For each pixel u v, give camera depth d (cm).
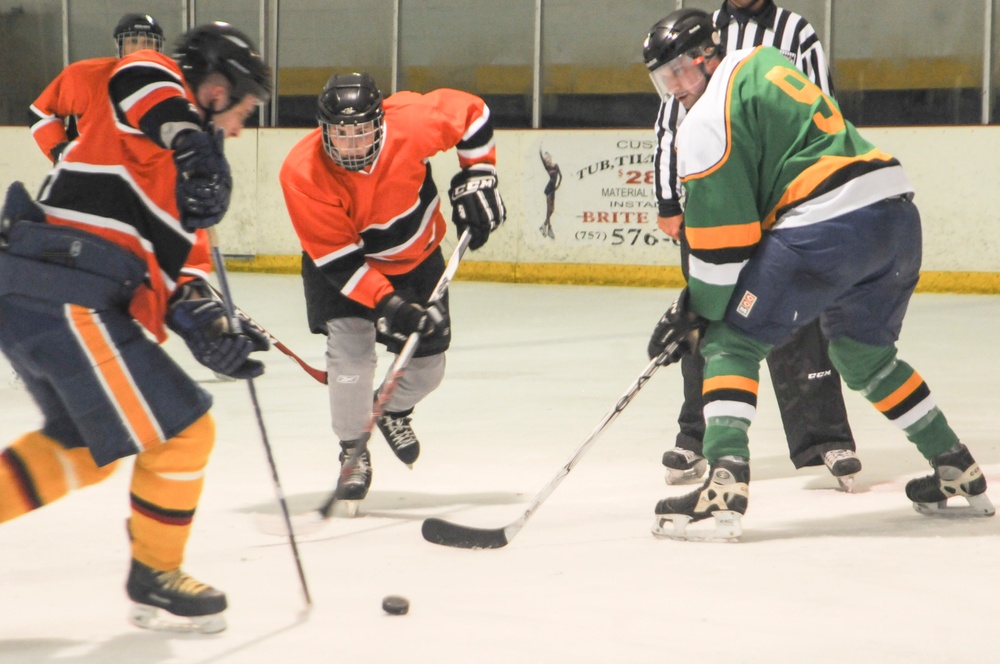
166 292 517
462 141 830
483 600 548
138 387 486
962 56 2597
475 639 486
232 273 2936
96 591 577
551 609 530
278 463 934
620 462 930
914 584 564
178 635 501
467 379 1401
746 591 555
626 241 2684
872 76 2673
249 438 1046
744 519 731
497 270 2798
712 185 650
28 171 3138
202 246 565
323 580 593
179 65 516
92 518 738
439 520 671
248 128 2944
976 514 723
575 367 1504
